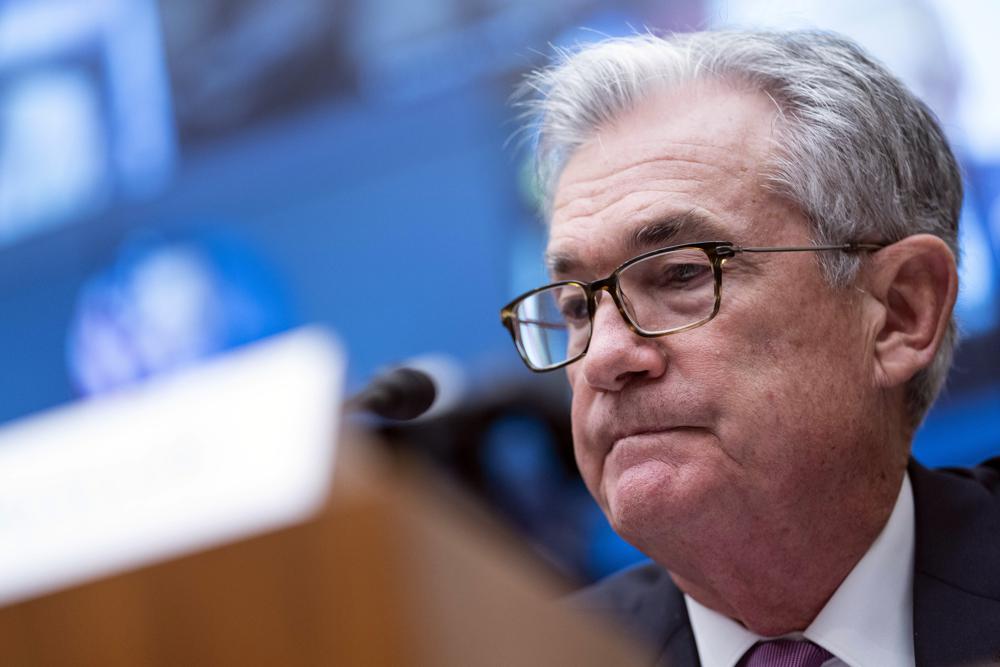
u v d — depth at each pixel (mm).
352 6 9484
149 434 1876
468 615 1417
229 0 9930
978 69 7250
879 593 3508
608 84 3744
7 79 10719
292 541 1476
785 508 3377
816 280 3447
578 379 3623
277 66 9758
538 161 4238
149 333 10047
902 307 3627
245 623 1496
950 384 7086
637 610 3984
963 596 3398
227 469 1771
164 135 10156
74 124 10430
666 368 3357
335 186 9516
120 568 1655
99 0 10344
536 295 3807
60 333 10328
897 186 3684
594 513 6750
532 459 5539
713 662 3680
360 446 1688
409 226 9211
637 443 3375
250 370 1915
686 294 3402
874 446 3525
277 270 9680
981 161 7164
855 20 7539
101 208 10320
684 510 3330
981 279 7051
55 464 1931
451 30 9031
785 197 3475
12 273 10570
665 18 8148
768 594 3537
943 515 3619
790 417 3340
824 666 3488
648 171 3533
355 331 9391
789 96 3604
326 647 1440
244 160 9891
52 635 1716
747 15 7809
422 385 3736
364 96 9438
